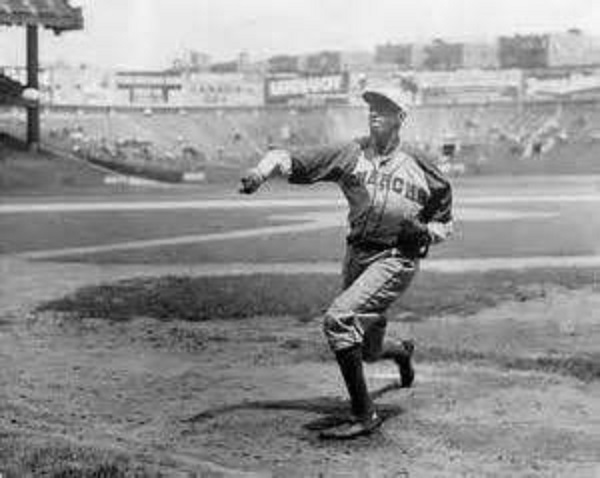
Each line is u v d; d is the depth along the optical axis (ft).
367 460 37.37
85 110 545.03
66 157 380.58
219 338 67.62
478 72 620.90
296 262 121.29
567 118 552.41
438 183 40.93
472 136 547.90
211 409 45.83
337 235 157.99
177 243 147.33
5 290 95.50
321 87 640.99
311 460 37.40
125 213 209.56
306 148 40.88
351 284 42.34
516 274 105.50
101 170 375.25
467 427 41.88
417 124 566.36
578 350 63.72
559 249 136.46
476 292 90.74
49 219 193.98
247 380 52.49
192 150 508.53
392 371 54.34
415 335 70.03
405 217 40.45
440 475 35.53
